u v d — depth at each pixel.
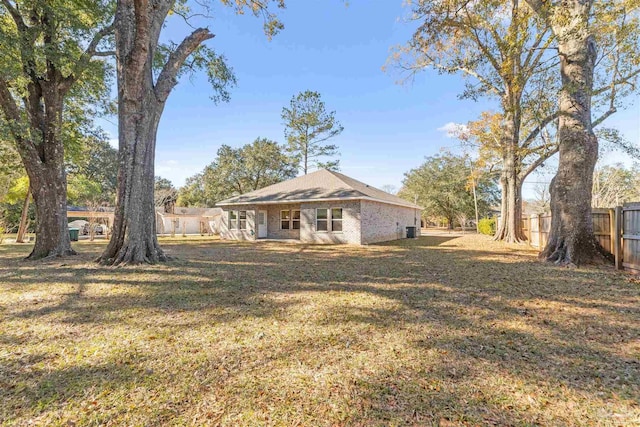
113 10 10.18
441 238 20.69
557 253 8.21
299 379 2.65
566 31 7.49
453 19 9.33
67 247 10.32
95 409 2.25
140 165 8.21
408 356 3.07
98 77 10.88
